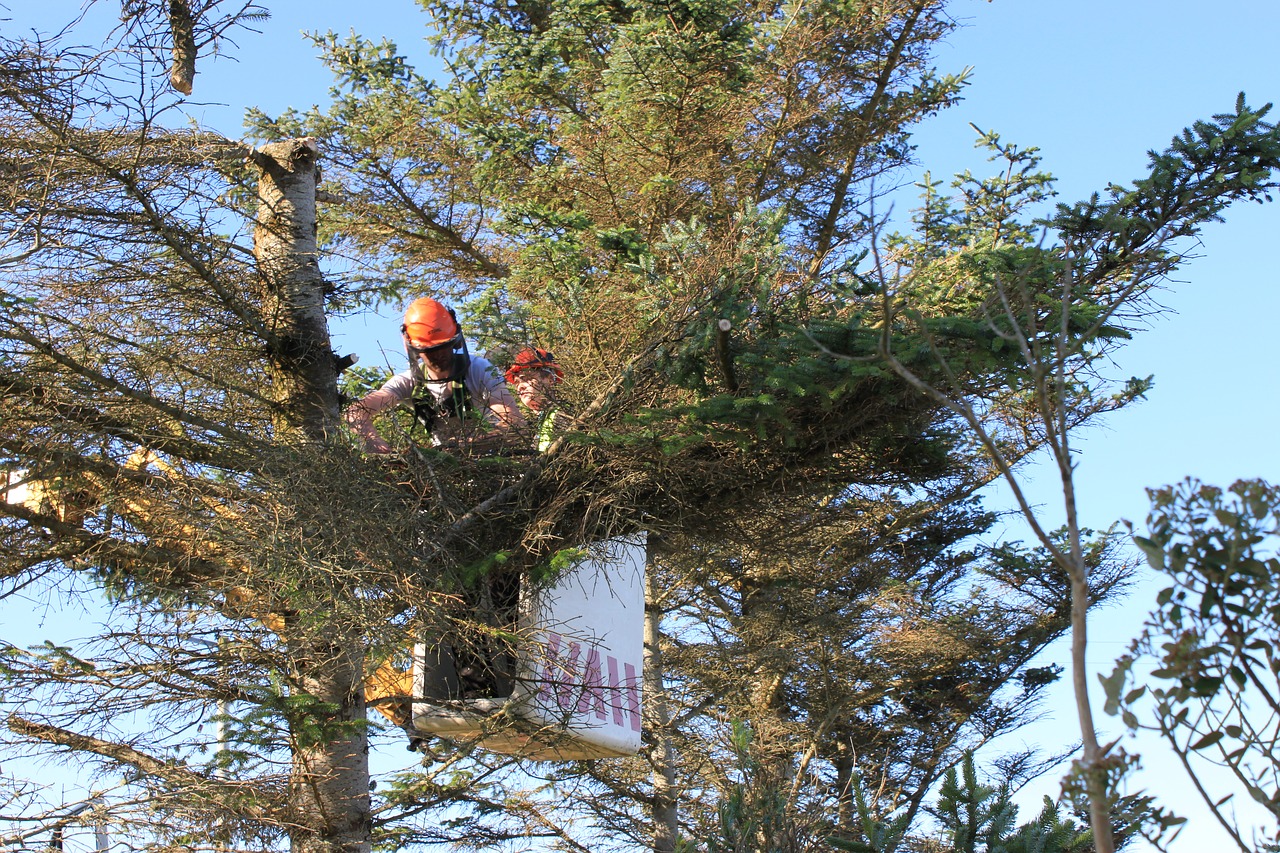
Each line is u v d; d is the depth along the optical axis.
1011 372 5.54
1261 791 3.29
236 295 6.59
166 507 5.79
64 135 6.08
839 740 12.35
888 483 6.46
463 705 6.09
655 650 10.88
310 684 6.34
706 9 10.16
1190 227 5.81
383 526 5.60
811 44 11.41
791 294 6.18
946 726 13.54
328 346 6.90
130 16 6.13
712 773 10.66
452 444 6.32
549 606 5.91
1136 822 3.54
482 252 12.07
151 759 5.86
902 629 13.12
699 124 10.15
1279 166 5.71
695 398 6.13
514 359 6.75
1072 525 3.22
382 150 11.66
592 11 11.38
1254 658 3.37
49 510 6.16
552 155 11.54
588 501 6.03
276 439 6.14
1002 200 12.28
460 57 12.27
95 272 6.33
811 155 11.75
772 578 11.43
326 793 6.23
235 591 5.88
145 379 6.20
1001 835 4.42
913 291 6.03
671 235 6.40
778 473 6.16
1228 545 3.38
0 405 5.86
